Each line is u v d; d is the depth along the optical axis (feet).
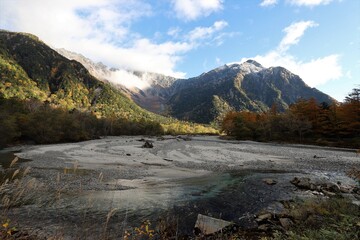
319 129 219.82
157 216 38.01
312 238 20.34
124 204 44.01
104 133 367.66
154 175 75.87
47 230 30.01
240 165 99.14
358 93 193.77
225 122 344.28
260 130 259.39
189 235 30.73
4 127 170.19
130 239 28.09
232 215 39.86
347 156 127.75
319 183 62.64
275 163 104.53
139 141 245.45
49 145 191.31
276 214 36.83
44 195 45.55
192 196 51.21
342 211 30.53
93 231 30.40
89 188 54.80
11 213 34.99
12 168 77.15
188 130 528.22
